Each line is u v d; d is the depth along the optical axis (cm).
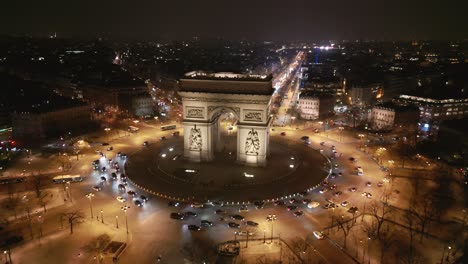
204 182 17512
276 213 14975
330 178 18438
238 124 19038
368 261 12000
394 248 12694
